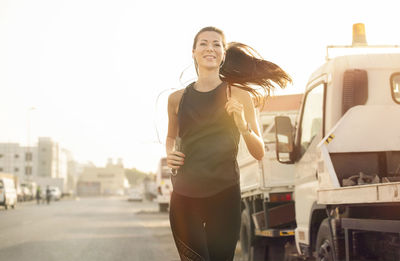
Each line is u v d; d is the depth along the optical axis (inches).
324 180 233.9
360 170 238.7
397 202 162.4
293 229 358.9
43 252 447.2
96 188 7194.9
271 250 373.7
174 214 127.0
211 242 124.8
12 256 418.9
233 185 124.8
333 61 253.0
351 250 210.4
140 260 406.6
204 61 127.6
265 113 408.5
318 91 268.1
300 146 292.4
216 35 129.3
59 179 4628.4
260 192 376.2
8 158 5644.7
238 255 426.6
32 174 5644.7
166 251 468.8
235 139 126.3
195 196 123.6
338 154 239.1
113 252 456.4
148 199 3619.6
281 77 150.1
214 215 124.3
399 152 238.7
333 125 245.8
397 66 249.0
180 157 124.8
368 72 248.1
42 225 808.9
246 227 400.5
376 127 238.1
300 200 293.1
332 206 231.9
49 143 5733.3
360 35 274.1
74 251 457.7
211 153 123.9
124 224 864.3
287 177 377.1
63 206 2023.9
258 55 151.4
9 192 1590.8
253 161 393.4
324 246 239.5
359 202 186.1
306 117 285.6
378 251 200.5
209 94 126.6
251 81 148.4
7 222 883.4
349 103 243.6
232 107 120.6
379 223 184.2
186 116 126.3
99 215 1213.1
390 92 247.0
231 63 146.2
